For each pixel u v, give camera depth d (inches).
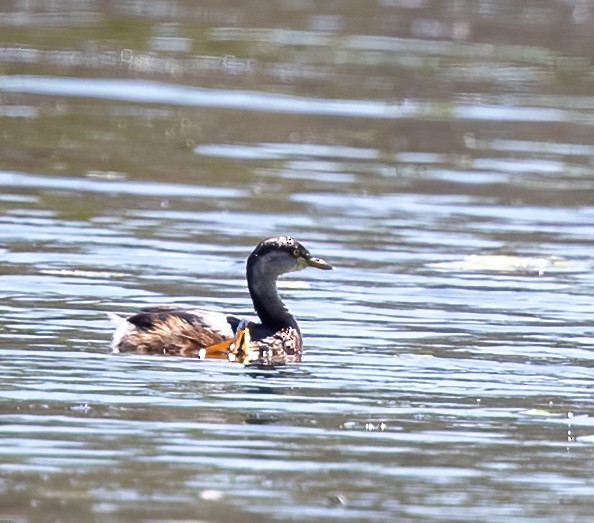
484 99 1371.8
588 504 451.8
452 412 547.5
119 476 458.9
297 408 543.5
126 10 1734.7
